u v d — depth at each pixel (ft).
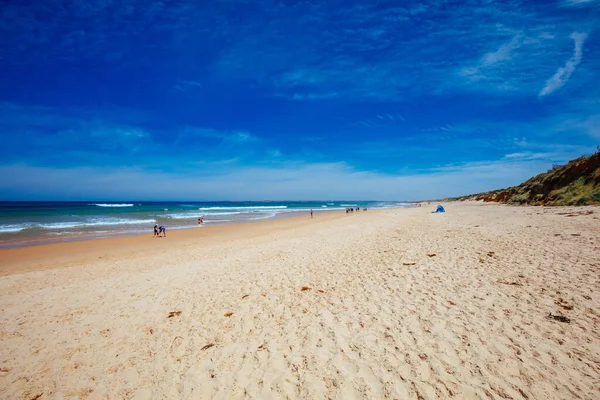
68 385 12.14
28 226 82.23
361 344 13.35
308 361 12.48
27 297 23.68
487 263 23.57
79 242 56.34
